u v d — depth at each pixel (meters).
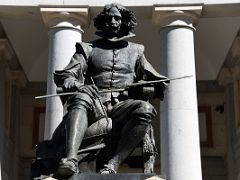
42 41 33.81
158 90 11.29
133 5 26.47
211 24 31.97
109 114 10.89
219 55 34.50
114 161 10.40
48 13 25.95
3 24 31.02
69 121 10.29
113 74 11.43
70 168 9.61
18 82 35.44
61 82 11.08
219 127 35.69
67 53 25.22
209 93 36.09
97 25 11.76
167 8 25.92
